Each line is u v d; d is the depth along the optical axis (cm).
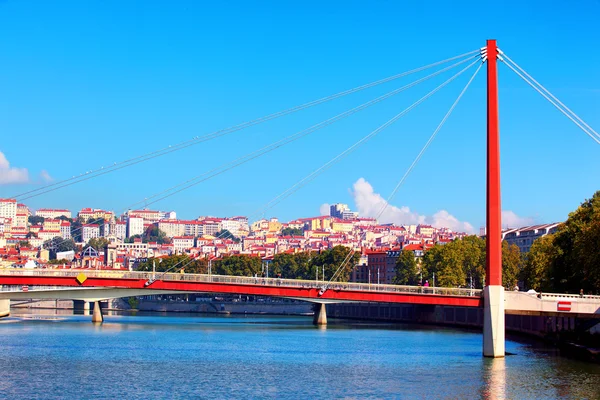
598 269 14325
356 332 19600
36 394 9238
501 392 9294
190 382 10131
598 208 15850
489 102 11888
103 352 13550
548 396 9019
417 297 15800
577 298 12769
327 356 13112
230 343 15725
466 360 12225
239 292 16175
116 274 15762
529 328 17512
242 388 9694
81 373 10844
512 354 12938
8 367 11388
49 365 11631
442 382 10006
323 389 9612
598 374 10556
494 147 11850
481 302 14450
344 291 16125
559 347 14212
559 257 16600
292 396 9175
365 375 10669
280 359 12656
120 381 10169
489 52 11988
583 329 13700
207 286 16050
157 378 10444
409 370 11125
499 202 11994
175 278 16462
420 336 18150
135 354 13288
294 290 16238
